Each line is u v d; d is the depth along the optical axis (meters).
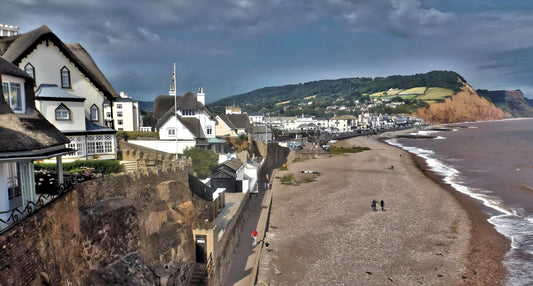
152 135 73.69
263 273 32.75
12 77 17.64
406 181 73.12
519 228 44.47
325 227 44.84
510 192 63.31
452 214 50.03
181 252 25.77
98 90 43.81
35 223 13.56
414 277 32.38
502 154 121.06
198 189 30.12
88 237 18.00
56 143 18.30
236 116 119.56
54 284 14.48
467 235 42.16
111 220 19.41
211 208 31.62
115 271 18.75
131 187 22.31
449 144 162.25
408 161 104.00
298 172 84.44
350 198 58.97
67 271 15.84
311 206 54.25
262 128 132.25
